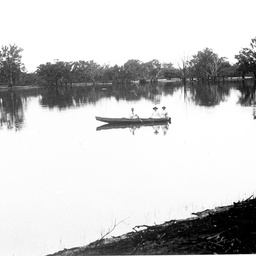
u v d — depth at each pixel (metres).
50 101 57.56
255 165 14.48
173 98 54.72
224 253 5.82
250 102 42.34
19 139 23.56
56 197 11.95
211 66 109.19
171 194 11.48
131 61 141.00
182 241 6.57
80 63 130.38
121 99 57.00
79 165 16.12
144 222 9.34
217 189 11.73
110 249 7.01
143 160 16.44
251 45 98.25
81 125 29.64
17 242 8.67
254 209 7.48
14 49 110.31
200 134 22.48
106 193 12.04
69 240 8.66
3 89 109.00
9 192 12.62
